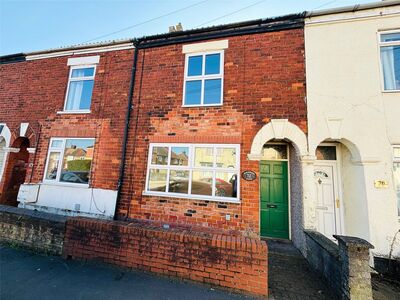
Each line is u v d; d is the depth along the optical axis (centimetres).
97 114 699
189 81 646
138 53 705
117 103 686
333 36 552
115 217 602
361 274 296
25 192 677
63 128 728
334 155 580
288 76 557
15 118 800
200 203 555
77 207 648
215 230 531
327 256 371
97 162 662
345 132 506
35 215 472
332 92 527
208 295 318
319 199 567
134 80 684
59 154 720
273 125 540
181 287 335
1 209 507
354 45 537
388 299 347
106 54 741
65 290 315
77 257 410
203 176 573
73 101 763
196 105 609
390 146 483
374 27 533
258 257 329
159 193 588
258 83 573
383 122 494
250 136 552
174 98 634
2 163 810
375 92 508
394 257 440
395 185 479
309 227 489
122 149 644
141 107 658
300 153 514
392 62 529
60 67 789
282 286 363
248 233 510
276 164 644
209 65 638
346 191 548
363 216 480
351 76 525
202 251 350
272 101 554
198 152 588
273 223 623
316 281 384
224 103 585
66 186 677
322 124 518
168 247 366
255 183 527
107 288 324
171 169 598
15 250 451
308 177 505
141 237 381
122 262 383
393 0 516
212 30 631
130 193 611
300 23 572
